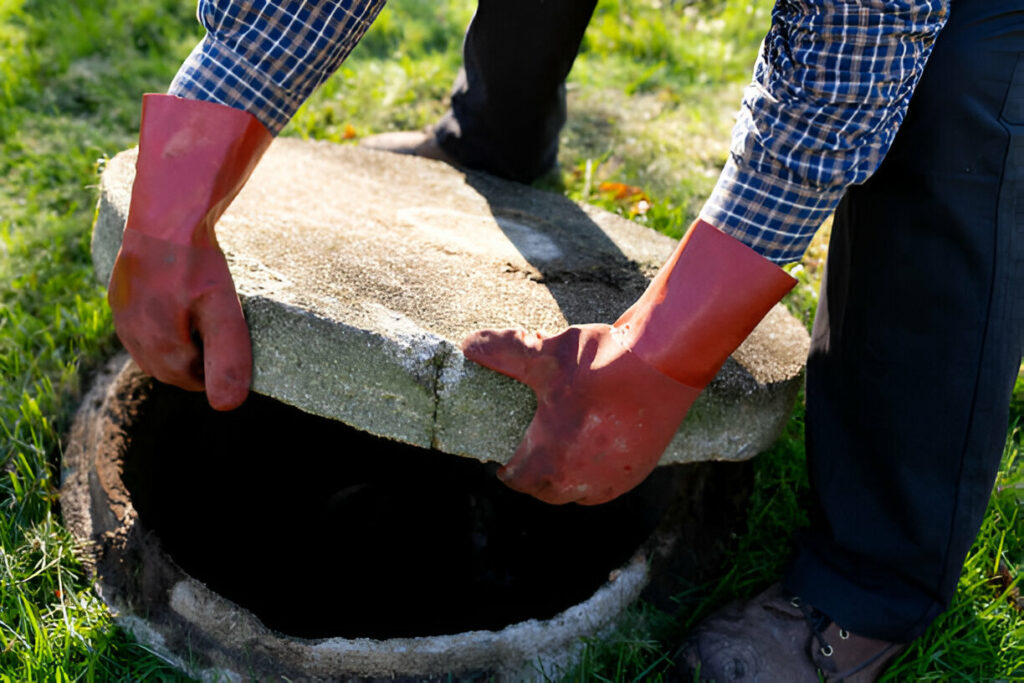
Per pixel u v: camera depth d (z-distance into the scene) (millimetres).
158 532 1922
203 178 1379
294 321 1471
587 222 2238
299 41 1381
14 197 2680
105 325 2307
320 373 1491
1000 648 1758
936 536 1573
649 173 3055
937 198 1400
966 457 1518
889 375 1534
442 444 1528
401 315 1539
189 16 3602
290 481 2219
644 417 1377
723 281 1306
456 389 1481
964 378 1473
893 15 1167
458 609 1884
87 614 1698
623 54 3750
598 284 1882
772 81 1268
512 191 2375
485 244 1934
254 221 1785
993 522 1961
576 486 1438
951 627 1810
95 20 3424
